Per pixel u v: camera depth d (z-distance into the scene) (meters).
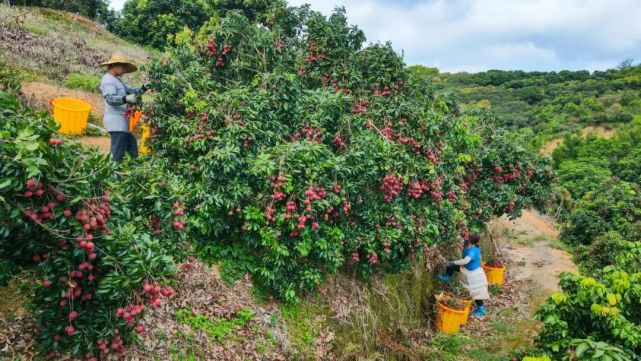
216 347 4.20
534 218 14.77
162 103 5.72
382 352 5.62
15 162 2.31
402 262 5.93
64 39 13.72
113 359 3.50
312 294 5.39
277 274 4.86
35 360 3.20
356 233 5.42
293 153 4.71
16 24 12.52
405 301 6.64
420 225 5.74
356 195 5.22
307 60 6.88
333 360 4.98
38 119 2.68
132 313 2.85
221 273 4.94
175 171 5.38
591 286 3.65
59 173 2.58
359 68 6.76
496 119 10.11
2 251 2.80
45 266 2.78
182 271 4.69
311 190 4.56
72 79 10.25
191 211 4.89
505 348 6.36
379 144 5.35
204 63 6.52
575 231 11.49
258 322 4.68
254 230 4.86
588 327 3.70
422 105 6.67
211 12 20.72
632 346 3.36
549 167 9.81
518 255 10.52
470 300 6.80
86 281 2.93
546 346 3.75
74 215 2.65
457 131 7.05
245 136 4.94
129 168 4.00
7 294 3.62
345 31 7.02
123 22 21.27
